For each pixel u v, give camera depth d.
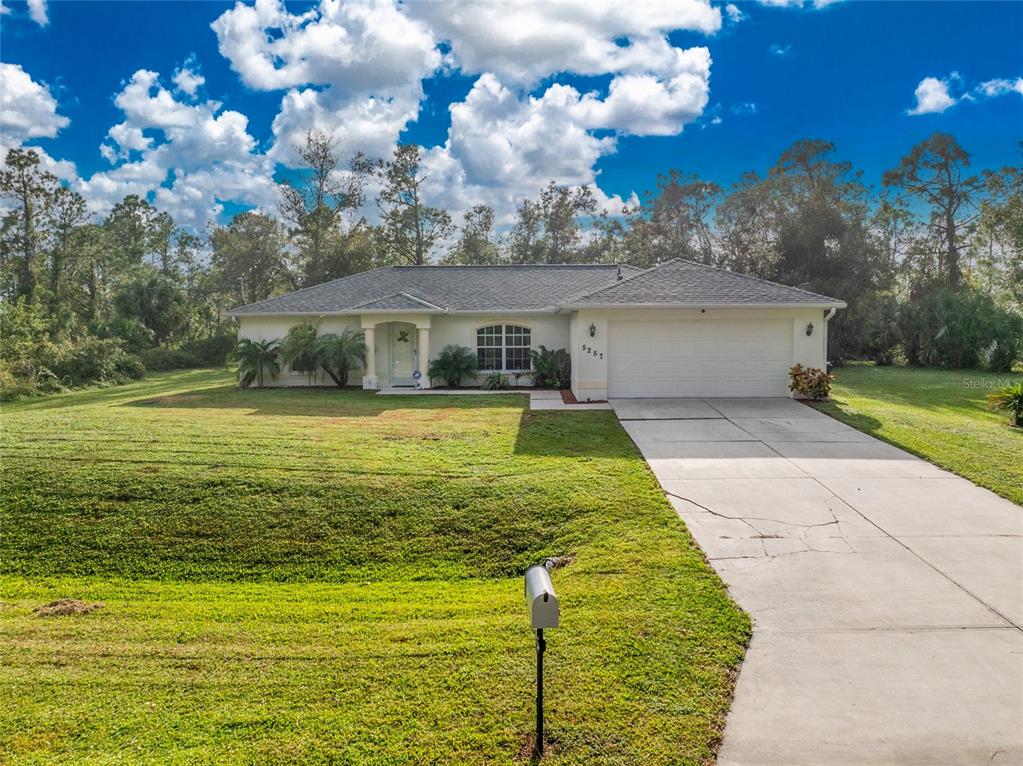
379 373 20.27
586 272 22.77
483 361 19.98
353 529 7.48
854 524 6.95
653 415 13.82
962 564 5.84
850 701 3.80
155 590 6.56
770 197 38.97
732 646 4.44
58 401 20.14
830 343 31.64
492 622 5.08
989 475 8.77
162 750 3.55
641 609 5.02
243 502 8.01
